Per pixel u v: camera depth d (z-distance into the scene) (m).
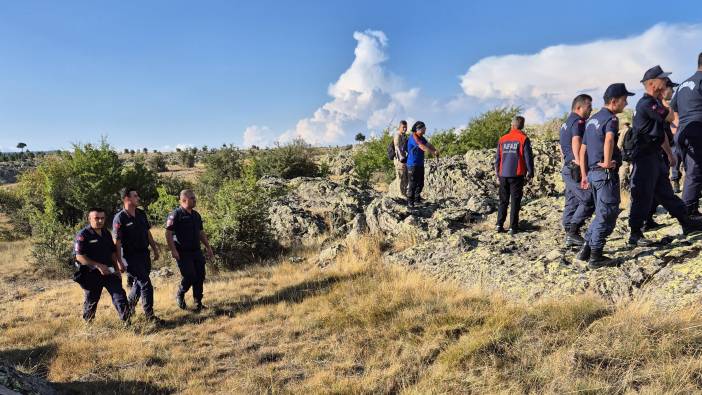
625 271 4.91
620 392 3.29
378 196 12.19
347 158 31.62
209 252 6.78
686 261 4.71
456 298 5.57
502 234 7.25
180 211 6.39
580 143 5.49
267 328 5.63
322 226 10.71
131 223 6.00
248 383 4.20
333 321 5.51
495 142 22.67
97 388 4.27
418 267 7.04
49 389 4.11
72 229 12.05
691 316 3.91
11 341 5.66
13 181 59.28
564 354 3.83
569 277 5.15
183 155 66.44
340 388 3.93
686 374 3.27
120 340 5.41
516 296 5.30
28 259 11.81
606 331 4.02
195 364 4.74
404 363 4.31
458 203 9.69
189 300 7.13
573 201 6.16
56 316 6.78
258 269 8.80
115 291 5.91
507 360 4.00
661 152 5.14
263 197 10.31
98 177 17.83
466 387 3.70
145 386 4.31
